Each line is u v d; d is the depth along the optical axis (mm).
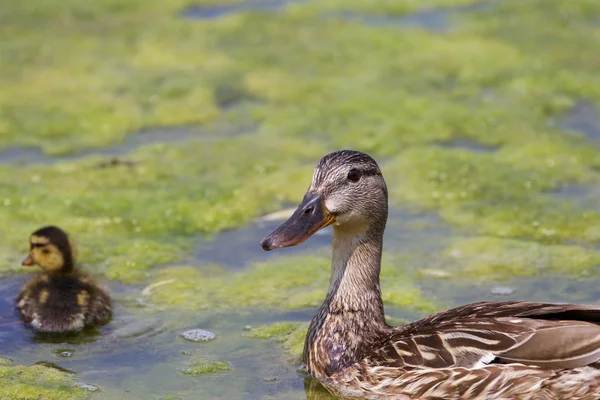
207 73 20109
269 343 10891
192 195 14984
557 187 15250
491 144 16984
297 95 19078
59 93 19016
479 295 11984
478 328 9406
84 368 10359
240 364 10445
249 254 13250
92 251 13258
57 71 20062
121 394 9812
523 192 15039
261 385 10031
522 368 9078
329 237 13828
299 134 17391
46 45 21391
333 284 10320
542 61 20828
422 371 9383
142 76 19922
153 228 13953
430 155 16359
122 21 23047
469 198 14867
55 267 11906
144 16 23406
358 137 17234
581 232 13719
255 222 14203
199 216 14305
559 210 14406
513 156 16391
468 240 13484
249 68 20375
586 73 20203
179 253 13266
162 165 16078
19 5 23953
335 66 20547
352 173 10109
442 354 9383
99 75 19922
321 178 10203
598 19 23500
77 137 17266
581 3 24547
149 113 18266
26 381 10047
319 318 10289
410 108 18438
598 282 12227
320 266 12906
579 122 17922
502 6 24422
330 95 19047
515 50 21469
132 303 11906
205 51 21266
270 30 22594
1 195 14820
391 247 13398
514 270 12625
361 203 10125
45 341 10977
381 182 10281
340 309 10156
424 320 10086
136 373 10258
